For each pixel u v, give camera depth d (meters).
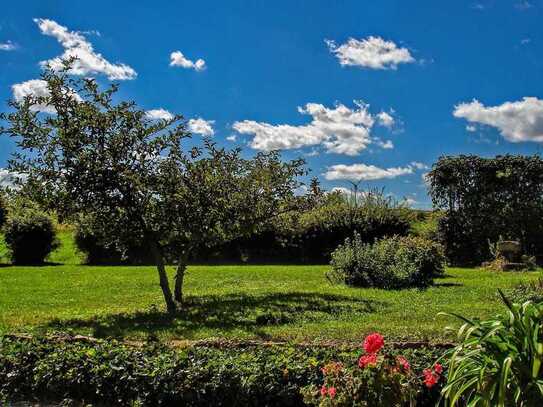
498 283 15.64
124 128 11.31
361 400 4.36
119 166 11.23
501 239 23.27
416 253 15.91
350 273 15.77
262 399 5.60
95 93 11.22
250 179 12.72
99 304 12.59
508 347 4.20
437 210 25.83
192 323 9.84
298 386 5.58
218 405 5.65
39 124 10.83
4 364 6.51
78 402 6.08
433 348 6.65
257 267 21.66
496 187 25.09
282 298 12.75
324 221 24.91
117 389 5.95
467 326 4.59
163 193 11.73
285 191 13.14
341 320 9.88
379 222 24.97
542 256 24.41
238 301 12.42
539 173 24.69
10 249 25.12
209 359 6.11
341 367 4.73
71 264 24.66
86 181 11.08
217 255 25.02
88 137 11.12
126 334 8.94
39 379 6.27
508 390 4.17
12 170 10.85
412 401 4.43
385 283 15.34
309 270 20.12
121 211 11.72
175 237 12.55
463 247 25.28
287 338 8.34
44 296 13.66
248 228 13.02
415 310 10.86
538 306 4.30
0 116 10.70
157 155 11.59
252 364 5.89
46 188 10.98
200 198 12.04
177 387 5.71
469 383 4.24
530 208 24.69
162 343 7.14
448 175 25.44
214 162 12.30
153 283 16.33
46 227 24.83
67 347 6.76
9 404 6.09
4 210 25.08
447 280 16.95
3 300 12.96
